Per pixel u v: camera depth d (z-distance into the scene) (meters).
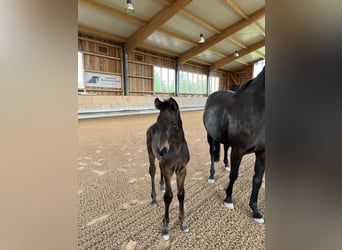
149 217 1.71
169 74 13.50
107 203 1.94
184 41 11.33
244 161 3.15
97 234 1.51
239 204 1.90
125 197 2.05
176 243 1.41
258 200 1.96
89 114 8.27
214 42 11.72
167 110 1.33
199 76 16.14
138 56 11.40
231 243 1.41
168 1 8.11
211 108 2.09
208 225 1.60
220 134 1.89
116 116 9.15
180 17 9.23
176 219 1.68
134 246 1.39
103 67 9.85
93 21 8.33
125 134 5.34
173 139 1.34
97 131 5.78
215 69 16.48
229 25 10.77
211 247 1.37
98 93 9.78
